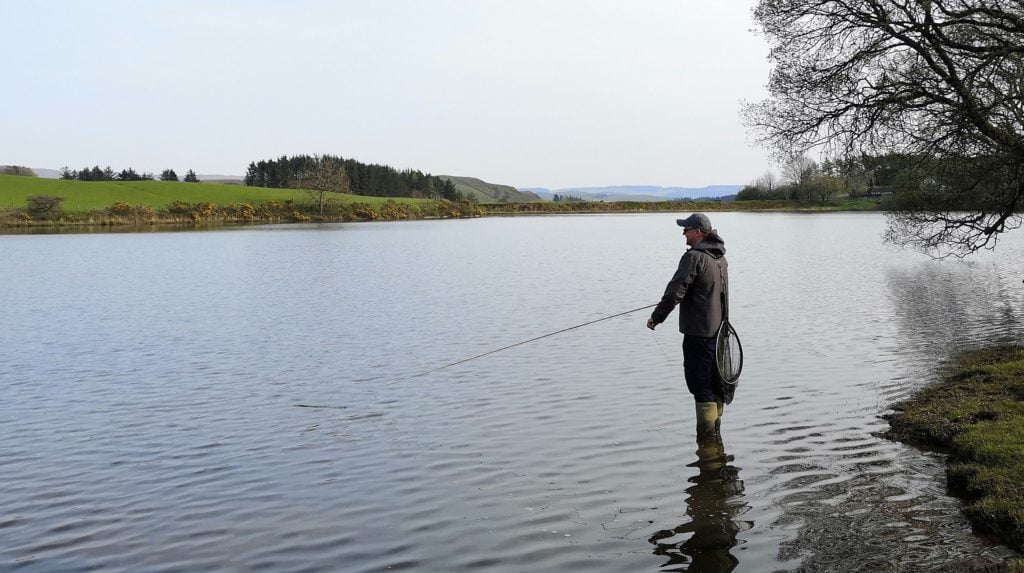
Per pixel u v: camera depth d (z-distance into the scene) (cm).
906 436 857
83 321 2092
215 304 2428
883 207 1994
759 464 786
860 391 1096
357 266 3916
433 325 1909
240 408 1125
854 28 1513
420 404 1112
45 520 712
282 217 11512
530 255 4641
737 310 2050
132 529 684
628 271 3472
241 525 683
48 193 10912
